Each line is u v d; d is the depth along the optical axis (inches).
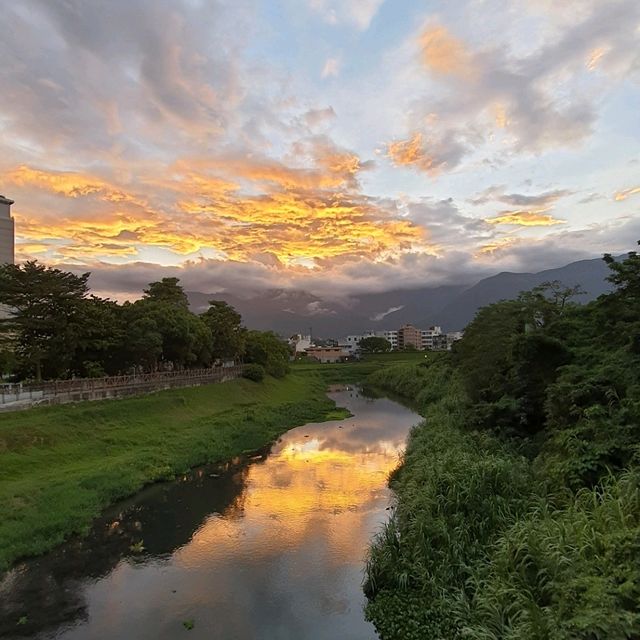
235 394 2349.9
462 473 650.8
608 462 567.2
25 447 1066.7
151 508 935.0
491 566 489.4
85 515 836.0
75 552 742.5
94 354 1881.2
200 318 2738.7
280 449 1451.8
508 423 956.6
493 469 640.4
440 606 495.5
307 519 871.7
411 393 2655.0
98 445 1218.6
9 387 1430.9
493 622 414.0
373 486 1056.8
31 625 560.7
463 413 1181.7
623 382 681.0
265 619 565.0
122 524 856.9
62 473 1001.5
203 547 761.6
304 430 1755.7
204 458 1274.6
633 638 305.3
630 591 333.7
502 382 1091.3
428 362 3097.9
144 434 1369.3
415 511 637.3
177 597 617.3
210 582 654.5
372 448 1444.4
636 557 370.6
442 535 573.6
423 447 1039.0
